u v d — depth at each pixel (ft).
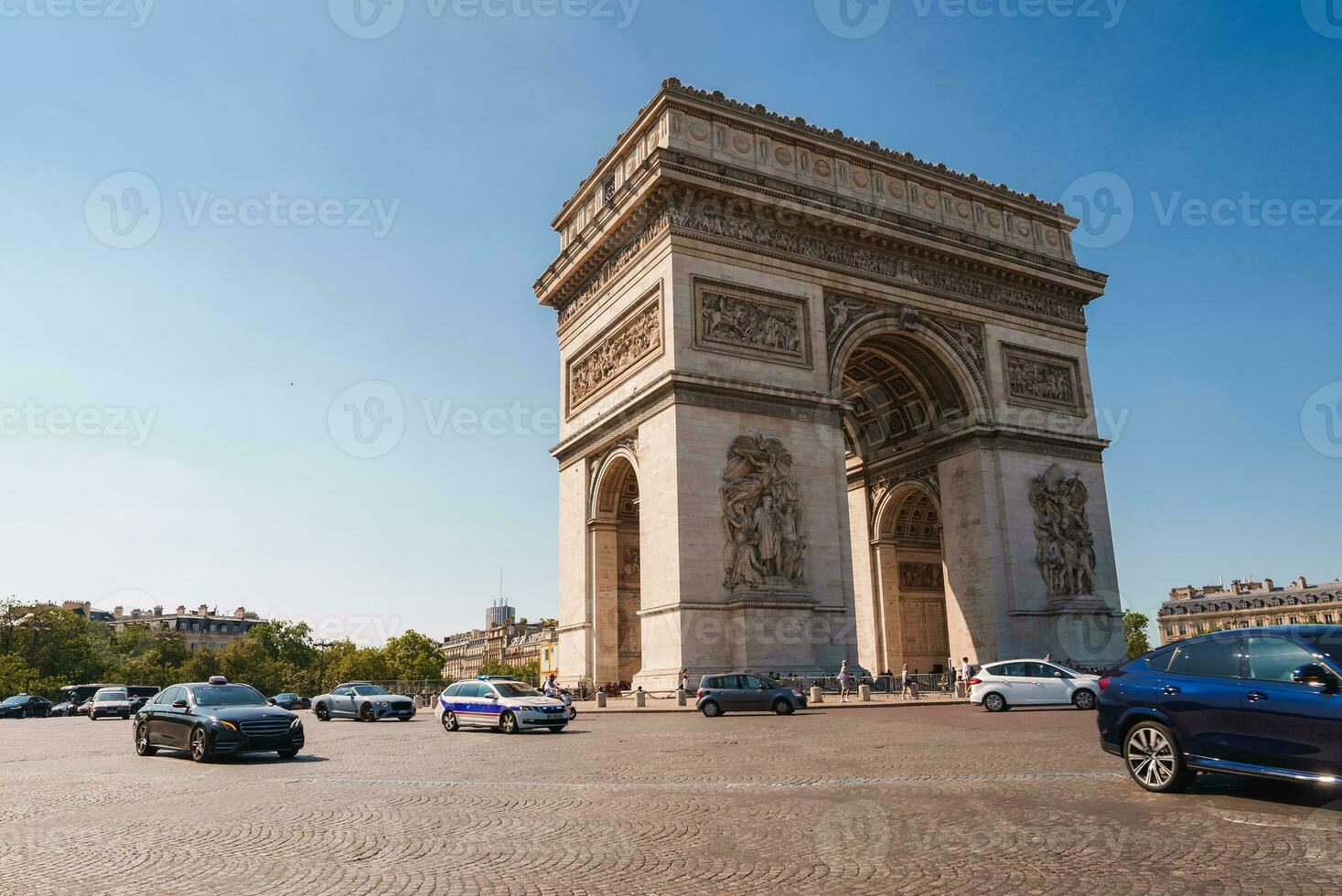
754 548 193.16
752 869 43.91
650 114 217.15
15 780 85.87
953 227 249.14
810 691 180.75
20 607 583.17
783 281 214.90
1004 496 234.79
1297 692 55.36
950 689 232.94
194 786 78.02
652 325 206.69
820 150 231.30
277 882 43.14
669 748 101.71
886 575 267.18
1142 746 62.69
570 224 262.26
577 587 228.63
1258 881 39.96
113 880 43.86
